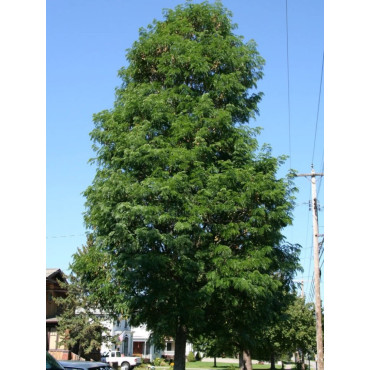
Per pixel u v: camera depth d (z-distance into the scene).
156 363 57.94
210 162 14.52
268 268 13.93
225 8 17.23
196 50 15.56
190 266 13.12
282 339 37.53
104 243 13.72
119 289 14.16
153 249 13.59
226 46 16.00
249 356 24.95
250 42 17.00
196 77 15.72
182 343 14.40
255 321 14.34
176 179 13.16
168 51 16.14
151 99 14.76
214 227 13.93
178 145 14.42
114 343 36.66
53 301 37.44
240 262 13.20
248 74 16.56
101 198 14.14
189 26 16.50
